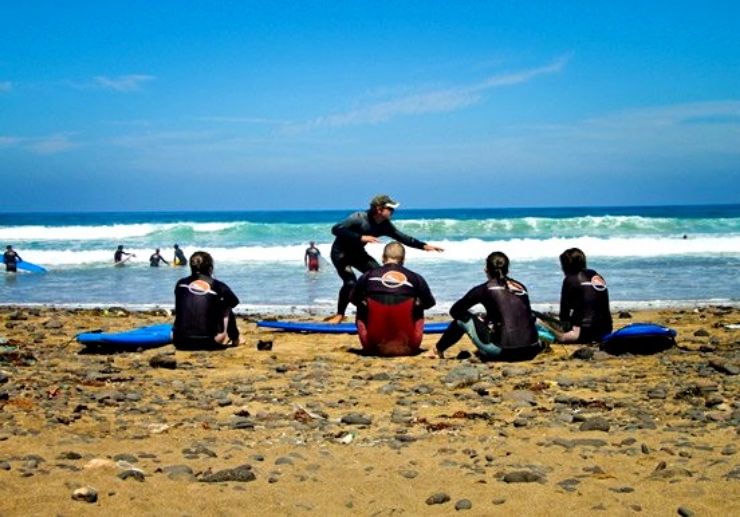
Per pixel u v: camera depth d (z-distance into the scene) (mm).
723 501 3900
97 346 10156
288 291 19312
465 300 9000
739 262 26469
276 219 104562
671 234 41500
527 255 30391
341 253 11844
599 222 45125
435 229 44688
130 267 28391
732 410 6176
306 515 3824
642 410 6242
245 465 4531
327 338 11180
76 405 6508
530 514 3826
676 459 4707
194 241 41062
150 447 5094
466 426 5773
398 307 9312
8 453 4812
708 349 9297
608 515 3771
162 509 3814
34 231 46469
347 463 4758
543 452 4945
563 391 7148
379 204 11461
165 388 7480
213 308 10016
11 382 7555
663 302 16109
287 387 7559
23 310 15273
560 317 10023
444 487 4270
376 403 6738
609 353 9242
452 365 8773
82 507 3783
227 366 8844
